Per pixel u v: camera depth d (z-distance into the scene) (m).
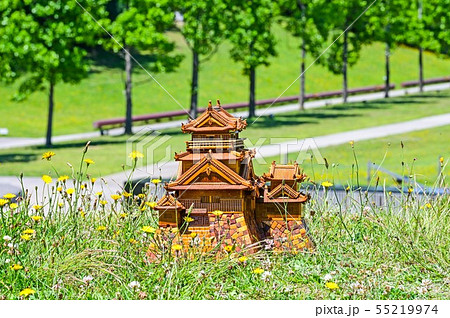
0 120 52.72
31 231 8.19
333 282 8.12
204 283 7.98
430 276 8.60
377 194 13.59
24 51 37.31
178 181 8.88
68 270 8.10
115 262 8.40
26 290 7.29
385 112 50.34
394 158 31.08
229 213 8.86
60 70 39.19
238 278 8.33
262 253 8.80
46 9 38.00
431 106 53.38
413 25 62.81
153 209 9.56
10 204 8.94
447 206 9.95
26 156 36.94
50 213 9.35
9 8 38.47
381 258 9.05
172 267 8.17
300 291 8.16
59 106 57.31
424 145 34.62
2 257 8.33
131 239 8.67
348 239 9.58
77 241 8.73
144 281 7.98
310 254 9.05
